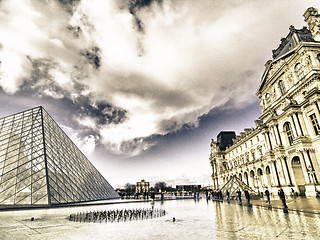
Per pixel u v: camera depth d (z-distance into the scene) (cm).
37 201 2891
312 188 3569
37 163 3488
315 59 4003
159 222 1455
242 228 1147
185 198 6078
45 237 976
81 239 935
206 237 948
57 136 4997
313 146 3822
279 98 4931
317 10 4725
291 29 4966
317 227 1114
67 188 3650
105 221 1525
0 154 3684
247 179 7088
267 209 2109
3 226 1279
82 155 6153
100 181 6153
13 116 4884
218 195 4766
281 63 4825
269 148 5141
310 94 3747
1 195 2911
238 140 8181
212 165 10750
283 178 4431
